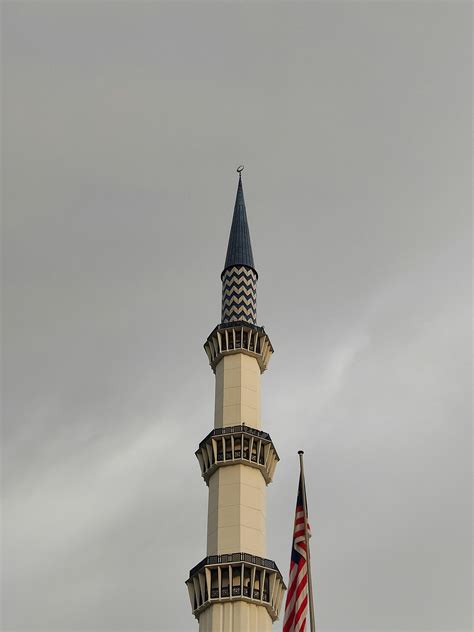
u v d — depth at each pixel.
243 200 171.75
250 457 129.75
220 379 141.88
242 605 114.12
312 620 77.69
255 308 152.25
